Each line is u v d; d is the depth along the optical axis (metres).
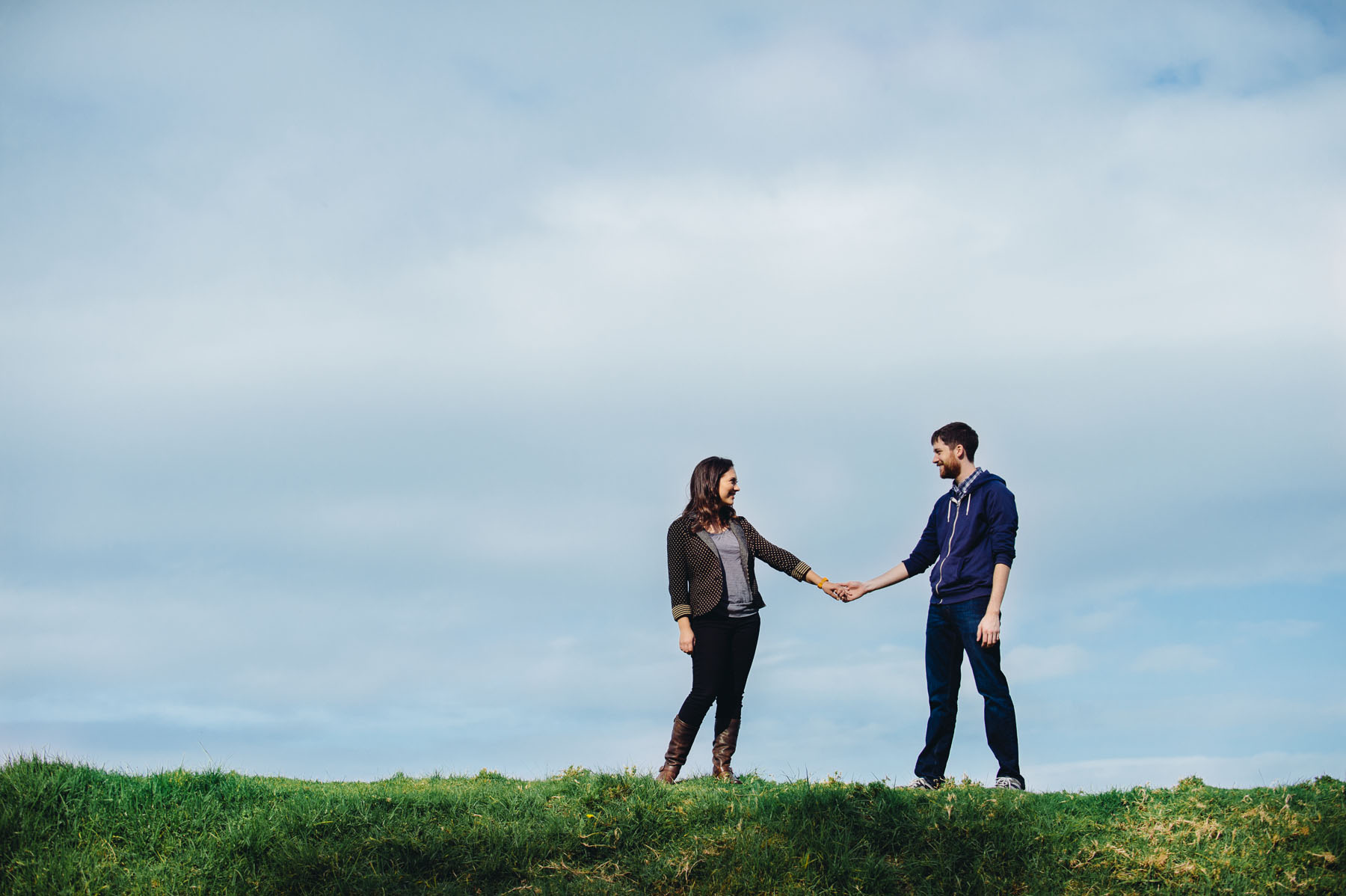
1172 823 6.66
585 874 6.31
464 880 6.24
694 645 8.01
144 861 6.36
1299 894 5.90
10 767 6.91
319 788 7.93
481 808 7.05
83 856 6.28
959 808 6.79
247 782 7.39
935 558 8.35
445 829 6.68
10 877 6.07
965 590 7.74
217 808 6.85
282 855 6.36
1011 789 7.39
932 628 7.96
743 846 6.43
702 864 6.33
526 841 6.55
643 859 6.42
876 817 6.73
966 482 7.95
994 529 7.71
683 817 6.81
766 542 8.42
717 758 7.99
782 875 6.20
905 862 6.36
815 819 6.73
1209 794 7.03
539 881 6.23
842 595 8.35
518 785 7.92
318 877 6.24
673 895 6.15
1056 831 6.57
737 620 8.05
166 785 7.01
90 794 6.80
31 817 6.48
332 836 6.61
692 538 8.10
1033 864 6.29
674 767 7.95
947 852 6.42
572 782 7.57
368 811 6.89
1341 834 6.28
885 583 8.35
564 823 6.75
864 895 6.10
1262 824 6.54
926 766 7.86
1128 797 7.18
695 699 7.92
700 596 8.00
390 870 6.33
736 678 8.05
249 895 6.11
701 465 8.24
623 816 6.78
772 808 6.89
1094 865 6.28
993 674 7.58
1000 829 6.54
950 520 7.99
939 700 7.88
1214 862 6.21
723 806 6.92
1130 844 6.49
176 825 6.66
